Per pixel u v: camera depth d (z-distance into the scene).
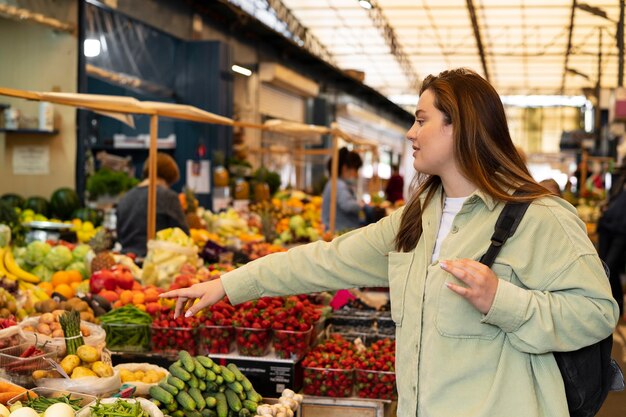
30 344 3.23
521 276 2.13
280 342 3.81
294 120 18.31
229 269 5.24
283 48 16.44
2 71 8.88
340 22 17.95
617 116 15.15
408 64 24.48
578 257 2.12
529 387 2.14
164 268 4.99
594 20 17.75
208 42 11.70
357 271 2.55
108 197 8.98
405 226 2.40
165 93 11.35
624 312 9.55
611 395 6.29
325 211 8.89
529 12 17.19
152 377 3.42
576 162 27.00
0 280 4.13
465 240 2.22
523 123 42.88
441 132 2.27
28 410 2.57
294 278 2.57
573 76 26.94
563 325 2.08
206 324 3.89
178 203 6.28
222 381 3.14
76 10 8.79
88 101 4.67
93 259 5.06
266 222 8.31
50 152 9.02
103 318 4.05
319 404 3.72
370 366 3.77
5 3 7.75
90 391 3.08
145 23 10.45
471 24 18.42
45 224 7.00
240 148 12.62
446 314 2.18
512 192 2.23
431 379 2.20
